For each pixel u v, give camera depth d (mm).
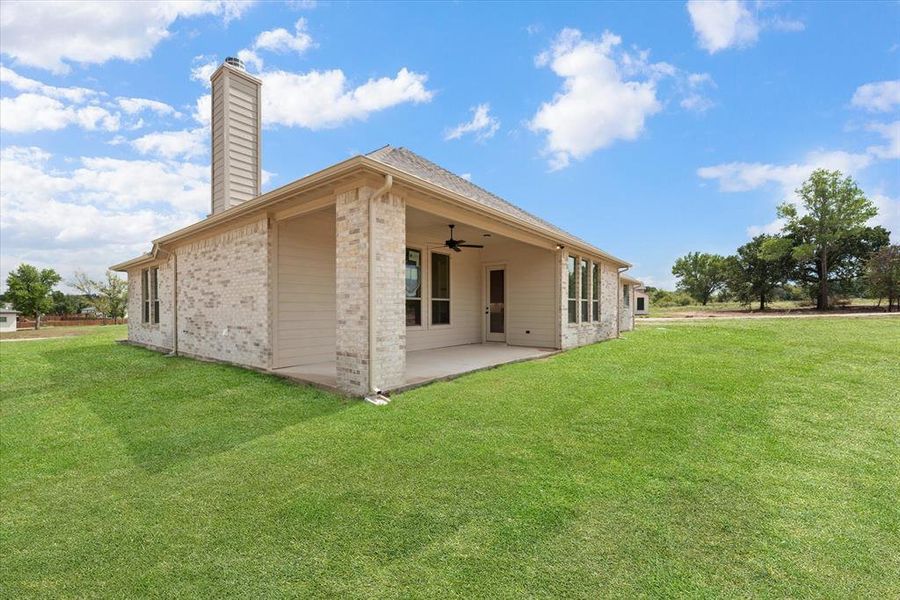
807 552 2346
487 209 6914
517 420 4500
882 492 3002
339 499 2980
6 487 3330
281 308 7234
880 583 2111
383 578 2197
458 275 10922
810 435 4082
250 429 4414
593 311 11945
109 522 2799
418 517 2734
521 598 2033
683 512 2744
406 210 6922
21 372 7672
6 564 2400
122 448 4059
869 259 26672
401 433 4152
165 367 7914
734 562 2268
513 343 10953
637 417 4598
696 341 11305
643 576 2168
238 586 2170
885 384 6059
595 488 3059
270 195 6332
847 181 27703
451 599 2037
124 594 2148
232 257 7965
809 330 13781
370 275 5324
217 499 3039
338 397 5414
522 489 3059
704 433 4133
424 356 8680
